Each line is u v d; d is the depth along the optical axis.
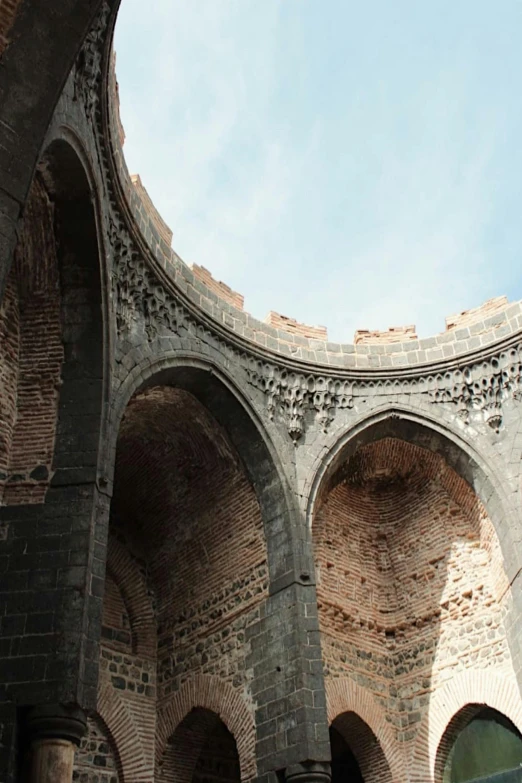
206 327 16.83
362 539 19.47
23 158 8.99
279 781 14.20
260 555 16.67
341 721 17.25
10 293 13.13
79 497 12.07
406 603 18.86
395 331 19.83
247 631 16.20
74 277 13.36
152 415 16.81
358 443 18.33
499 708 16.48
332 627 17.72
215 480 17.75
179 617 17.94
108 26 12.23
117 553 18.53
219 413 17.03
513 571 16.45
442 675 17.59
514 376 18.03
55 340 13.23
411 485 19.52
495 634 17.22
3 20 9.42
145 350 14.88
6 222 8.55
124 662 17.44
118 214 14.33
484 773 16.62
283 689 14.89
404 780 17.03
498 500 17.08
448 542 18.72
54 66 9.66
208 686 16.48
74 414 12.77
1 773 9.82
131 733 16.67
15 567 11.45
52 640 10.80
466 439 17.89
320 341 18.92
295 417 17.78
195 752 17.16
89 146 12.79
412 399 18.53
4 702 10.38
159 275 15.54
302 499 16.88
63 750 10.22
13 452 12.48
